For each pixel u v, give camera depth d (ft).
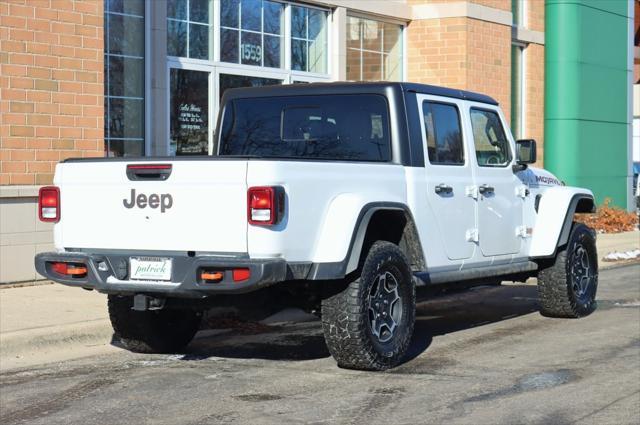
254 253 22.36
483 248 29.60
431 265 27.22
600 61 72.18
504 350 27.86
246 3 49.49
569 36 69.46
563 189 33.12
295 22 52.47
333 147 27.96
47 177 38.04
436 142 27.99
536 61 68.95
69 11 38.45
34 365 26.50
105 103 42.65
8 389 23.56
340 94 27.96
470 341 29.45
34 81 37.45
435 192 27.43
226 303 24.44
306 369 25.52
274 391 22.99
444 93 28.66
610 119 73.51
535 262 32.60
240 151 29.58
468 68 58.65
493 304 38.19
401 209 25.46
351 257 23.44
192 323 28.22
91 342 29.43
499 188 30.48
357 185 24.64
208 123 47.65
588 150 71.05
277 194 22.16
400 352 25.22
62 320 30.25
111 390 23.32
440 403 21.62
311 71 53.62
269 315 25.30
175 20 45.85
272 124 29.19
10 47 36.65
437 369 25.26
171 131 45.70
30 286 37.29
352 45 56.44
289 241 22.58
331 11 54.54
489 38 60.59
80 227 24.50
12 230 37.14
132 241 23.73
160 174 23.29
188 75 46.57
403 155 26.76
